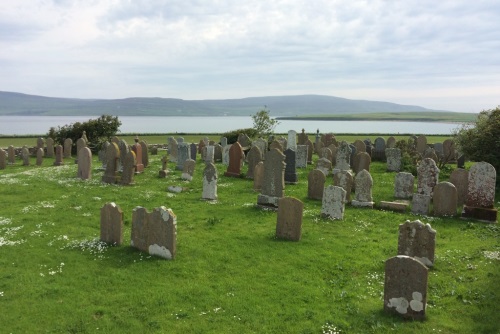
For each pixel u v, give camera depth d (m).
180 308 8.83
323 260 11.52
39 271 10.61
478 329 7.94
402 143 29.98
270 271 10.80
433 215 16.27
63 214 15.84
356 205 17.53
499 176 20.55
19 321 8.27
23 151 29.84
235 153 24.48
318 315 8.53
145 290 9.62
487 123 21.75
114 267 10.88
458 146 23.33
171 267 10.89
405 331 7.92
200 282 10.08
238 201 18.45
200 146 34.34
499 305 8.82
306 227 14.65
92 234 13.55
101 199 18.42
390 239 13.46
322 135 42.31
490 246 12.62
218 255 11.80
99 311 8.67
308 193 19.14
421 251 11.04
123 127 101.94
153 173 25.33
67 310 8.70
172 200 18.61
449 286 9.82
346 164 24.64
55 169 26.91
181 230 14.19
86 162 22.89
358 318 8.44
